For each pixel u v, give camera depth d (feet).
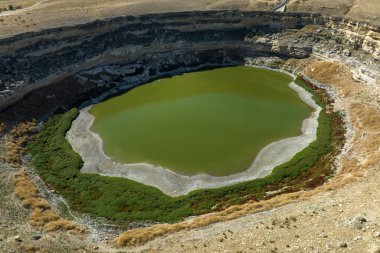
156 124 218.79
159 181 177.06
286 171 179.11
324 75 253.24
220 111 229.66
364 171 161.17
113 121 223.30
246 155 192.13
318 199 146.20
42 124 217.77
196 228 141.18
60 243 139.13
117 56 269.44
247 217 143.33
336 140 198.49
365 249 109.81
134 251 133.59
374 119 201.98
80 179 179.22
